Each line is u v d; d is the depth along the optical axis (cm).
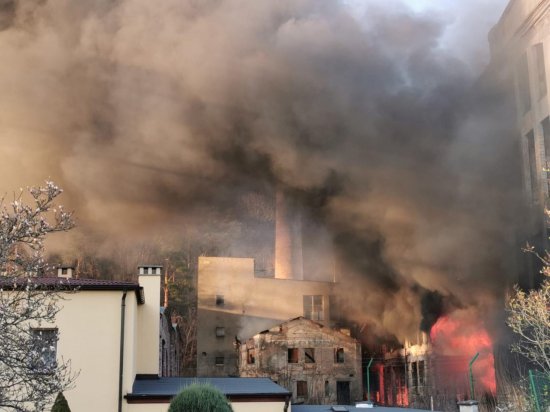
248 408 1555
